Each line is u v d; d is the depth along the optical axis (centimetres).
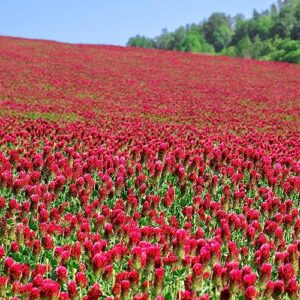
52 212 143
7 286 108
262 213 156
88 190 168
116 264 120
